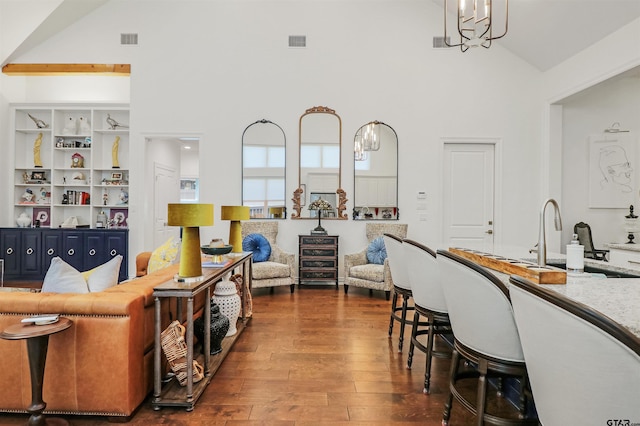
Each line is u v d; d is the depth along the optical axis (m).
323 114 5.33
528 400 1.80
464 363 2.39
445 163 5.38
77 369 1.81
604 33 4.00
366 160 5.33
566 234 5.19
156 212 6.00
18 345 1.84
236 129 5.32
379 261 4.77
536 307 0.95
